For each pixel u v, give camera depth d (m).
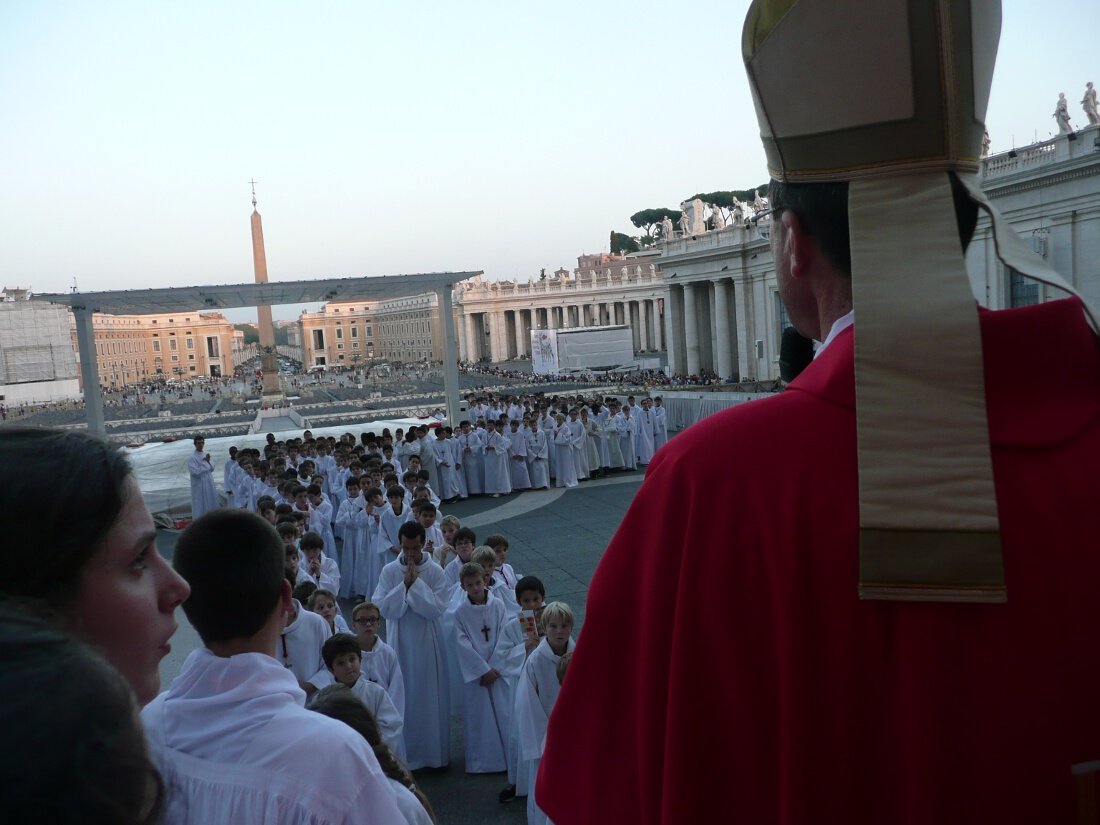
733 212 45.66
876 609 1.07
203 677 2.16
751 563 1.14
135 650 1.42
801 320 1.44
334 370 111.81
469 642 7.64
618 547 1.31
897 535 1.06
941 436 1.08
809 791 1.08
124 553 1.41
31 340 83.81
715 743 1.15
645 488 1.30
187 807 1.94
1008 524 1.05
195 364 136.25
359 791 1.99
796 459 1.14
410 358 113.25
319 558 9.52
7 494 1.23
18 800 0.68
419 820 2.90
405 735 7.82
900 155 1.19
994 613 1.03
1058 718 1.02
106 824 0.72
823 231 1.28
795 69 1.23
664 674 1.21
